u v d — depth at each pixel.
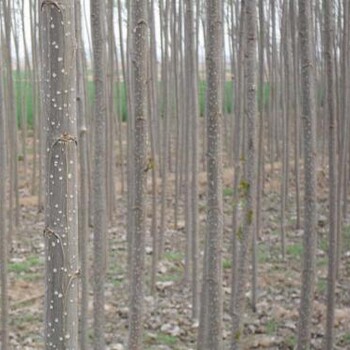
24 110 14.58
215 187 3.71
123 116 20.88
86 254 5.39
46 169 1.80
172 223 12.03
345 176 11.03
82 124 5.19
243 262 4.26
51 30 1.75
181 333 7.16
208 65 3.66
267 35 12.60
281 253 9.99
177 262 9.79
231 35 12.38
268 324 7.31
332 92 4.96
